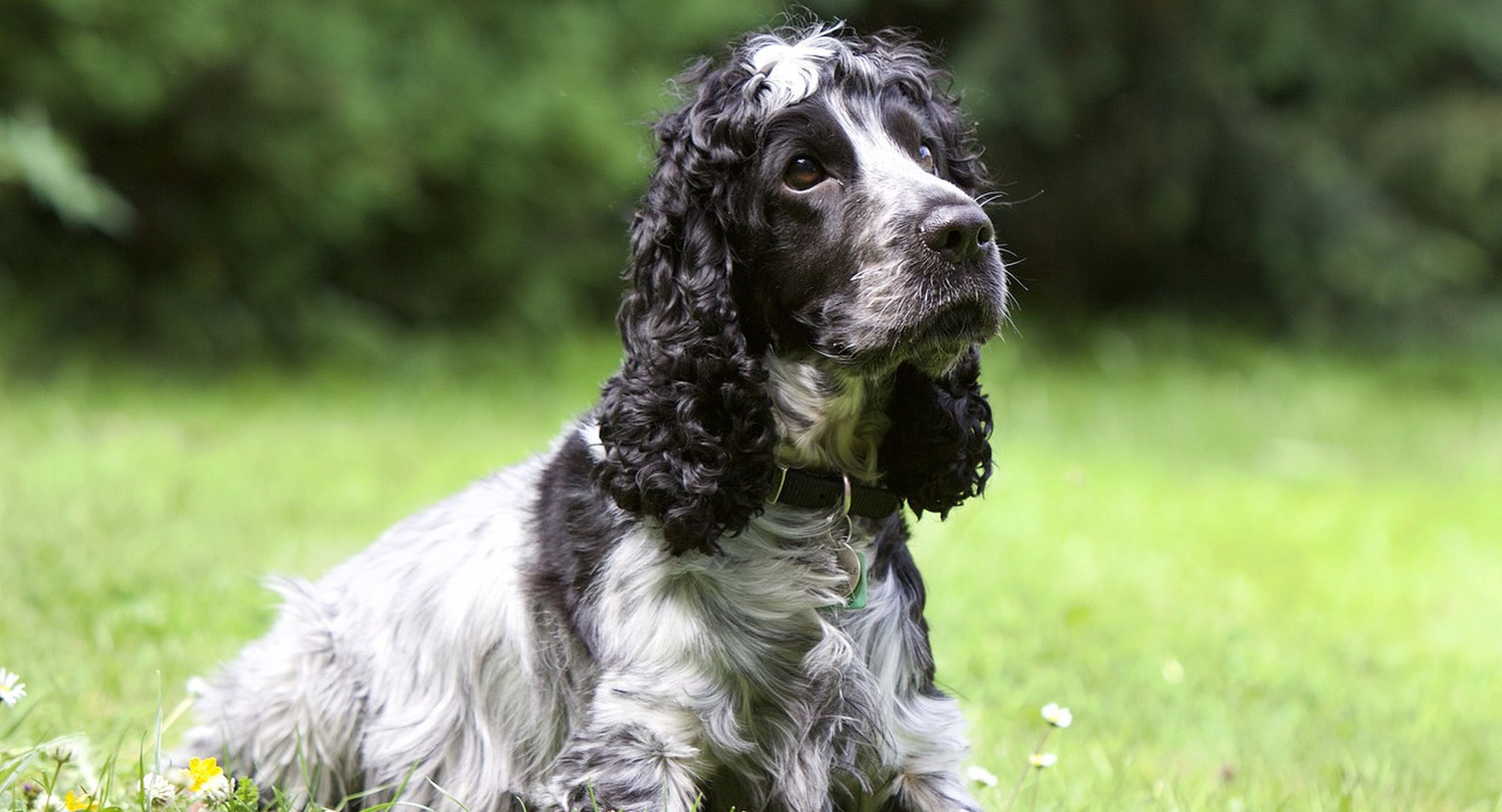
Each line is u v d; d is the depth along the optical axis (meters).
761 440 4.63
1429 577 10.62
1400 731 6.95
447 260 19.27
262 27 16.02
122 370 16.09
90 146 16.22
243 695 5.46
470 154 18.25
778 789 4.55
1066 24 21.34
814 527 4.67
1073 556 10.17
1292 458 16.53
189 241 16.89
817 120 4.75
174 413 14.19
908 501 5.16
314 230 17.41
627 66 19.30
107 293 16.80
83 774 4.80
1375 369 22.16
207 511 9.96
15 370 15.20
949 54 21.59
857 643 4.66
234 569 8.58
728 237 4.77
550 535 4.86
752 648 4.55
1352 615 9.44
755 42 5.09
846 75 4.89
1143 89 22.34
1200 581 9.90
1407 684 7.84
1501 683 7.93
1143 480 13.83
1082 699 7.01
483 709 4.94
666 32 19.50
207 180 16.77
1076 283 24.36
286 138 16.30
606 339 20.06
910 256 4.60
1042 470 13.86
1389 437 17.95
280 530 9.60
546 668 4.77
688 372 4.63
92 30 14.97
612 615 4.57
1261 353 22.20
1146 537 11.22
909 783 4.73
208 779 4.55
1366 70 22.94
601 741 4.45
